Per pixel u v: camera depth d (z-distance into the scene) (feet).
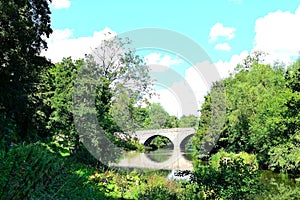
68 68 57.77
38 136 53.31
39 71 59.11
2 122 37.09
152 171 48.80
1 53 46.78
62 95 53.67
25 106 49.96
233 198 24.72
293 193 34.73
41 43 58.80
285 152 81.05
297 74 77.00
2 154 22.59
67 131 53.88
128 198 38.68
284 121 78.64
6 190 12.42
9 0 45.96
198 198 27.94
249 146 107.76
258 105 106.52
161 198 32.91
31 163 14.39
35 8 57.98
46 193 14.44
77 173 38.06
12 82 49.19
